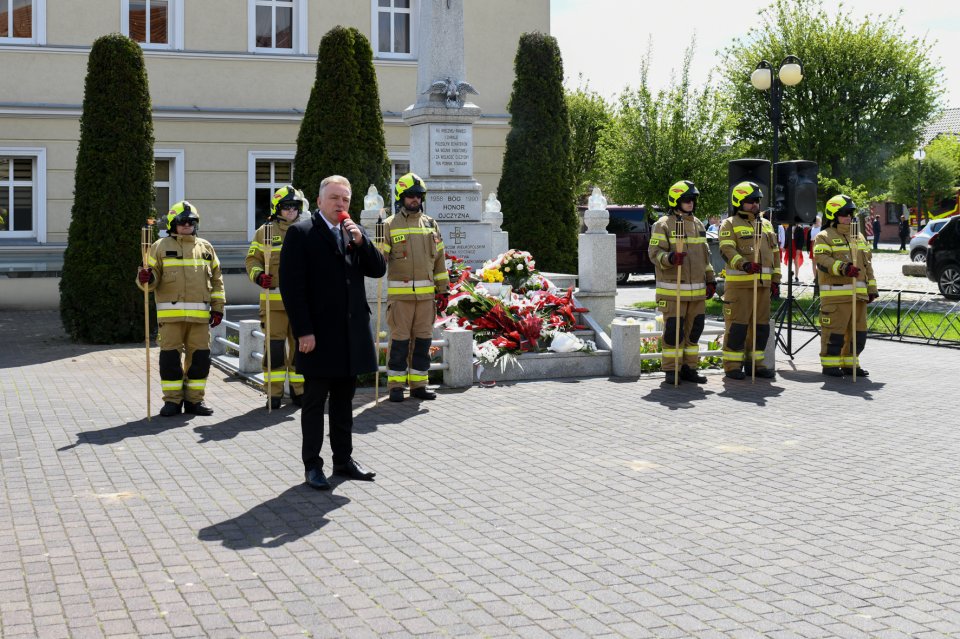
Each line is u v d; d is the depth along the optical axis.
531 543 6.17
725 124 29.34
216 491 7.31
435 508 6.92
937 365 13.83
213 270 10.31
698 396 11.30
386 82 24.23
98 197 16.12
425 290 10.97
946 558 5.92
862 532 6.42
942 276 24.08
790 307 14.30
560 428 9.55
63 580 5.49
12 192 21.61
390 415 10.20
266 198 23.42
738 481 7.67
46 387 11.79
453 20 15.85
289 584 5.45
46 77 21.67
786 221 14.24
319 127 18.16
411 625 4.89
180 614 5.02
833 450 8.70
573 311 13.52
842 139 43.84
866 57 43.69
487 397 11.19
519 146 20.27
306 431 7.47
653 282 32.41
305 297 7.32
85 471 7.86
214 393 11.48
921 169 58.41
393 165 24.39
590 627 4.88
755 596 5.30
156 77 22.47
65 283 16.17
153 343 16.09
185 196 22.66
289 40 23.66
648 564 5.80
